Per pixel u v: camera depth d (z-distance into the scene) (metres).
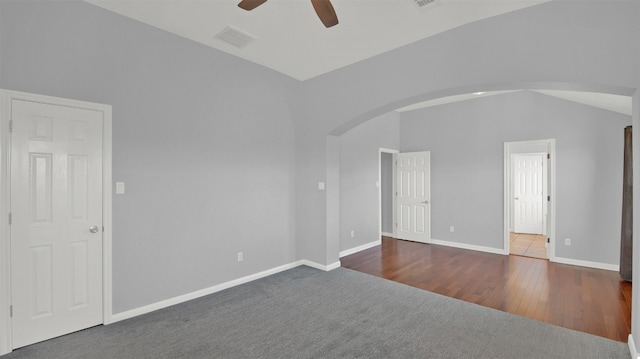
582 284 3.77
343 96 4.06
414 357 2.25
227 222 3.67
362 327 2.70
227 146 3.67
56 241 2.50
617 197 4.31
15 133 2.32
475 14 2.79
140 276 2.95
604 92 2.53
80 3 2.60
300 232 4.60
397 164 6.62
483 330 2.64
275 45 3.43
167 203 3.14
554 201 4.78
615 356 2.26
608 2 2.31
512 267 4.50
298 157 4.58
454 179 5.85
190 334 2.57
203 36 3.24
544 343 2.43
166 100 3.13
